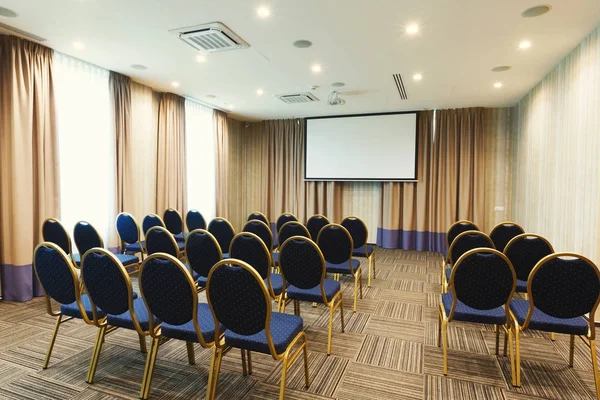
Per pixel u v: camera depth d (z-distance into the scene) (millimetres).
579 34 3451
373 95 5914
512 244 3105
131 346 2861
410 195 7148
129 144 5168
